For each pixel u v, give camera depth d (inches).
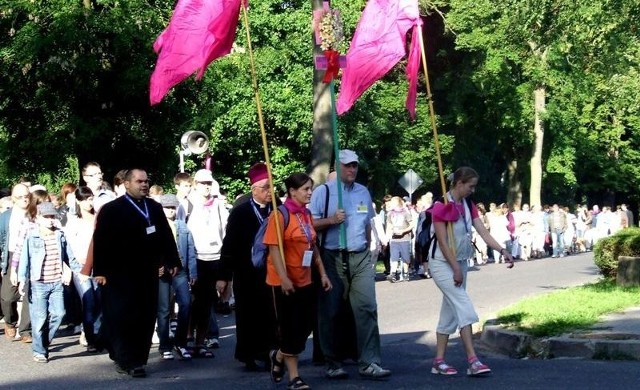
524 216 1465.3
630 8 824.9
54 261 509.7
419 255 422.3
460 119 1873.8
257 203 458.6
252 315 451.5
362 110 1558.8
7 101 1009.5
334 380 408.2
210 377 434.3
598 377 397.1
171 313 569.3
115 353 442.3
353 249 407.8
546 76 1771.7
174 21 435.2
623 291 660.1
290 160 1487.5
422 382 397.1
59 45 955.3
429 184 1899.6
